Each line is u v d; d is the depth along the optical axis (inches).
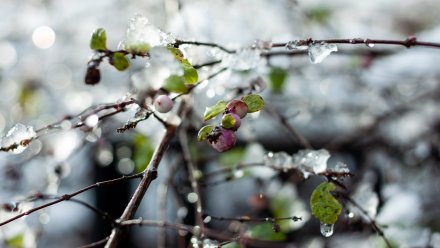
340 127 26.1
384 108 25.1
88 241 26.5
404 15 27.3
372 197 17.1
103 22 26.8
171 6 20.0
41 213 19.6
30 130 14.5
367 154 25.6
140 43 13.1
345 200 16.9
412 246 19.8
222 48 14.9
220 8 23.3
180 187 20.3
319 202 14.3
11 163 22.7
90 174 26.9
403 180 24.2
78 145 19.7
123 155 24.1
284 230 19.0
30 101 26.7
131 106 14.2
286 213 19.2
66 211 26.9
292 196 19.6
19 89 26.9
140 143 19.0
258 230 16.7
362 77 24.6
